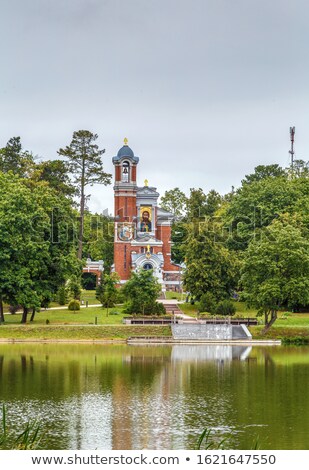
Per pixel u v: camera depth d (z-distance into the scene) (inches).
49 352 3400.6
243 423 2044.8
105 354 3353.8
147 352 3444.9
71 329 3919.8
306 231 4434.1
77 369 2896.2
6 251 3949.3
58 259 4158.5
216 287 4598.9
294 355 3371.1
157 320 4106.8
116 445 1834.4
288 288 3865.7
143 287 4424.2
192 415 2135.8
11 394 2402.8
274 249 3932.1
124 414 2142.0
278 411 2185.0
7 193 4126.5
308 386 2561.5
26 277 3998.5
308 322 4274.1
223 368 2947.8
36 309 4220.0
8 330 3892.7
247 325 4109.3
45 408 2206.0
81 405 2246.6
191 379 2694.4
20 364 3016.7
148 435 1923.0
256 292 3964.1
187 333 3924.7
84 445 1830.7
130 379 2682.1
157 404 2269.9
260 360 3191.4
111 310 4606.3
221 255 4606.3
